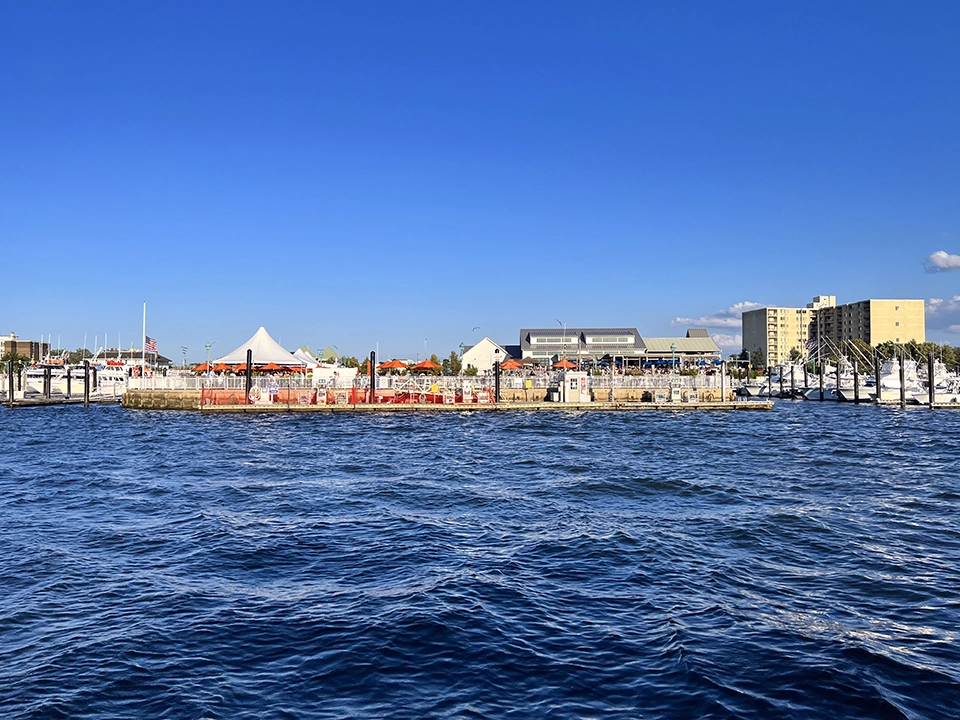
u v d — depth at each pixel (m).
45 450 47.94
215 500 28.56
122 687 11.95
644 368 144.75
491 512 26.23
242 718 10.95
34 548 20.83
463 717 10.94
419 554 20.22
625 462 40.47
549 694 11.69
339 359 170.88
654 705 11.30
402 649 13.42
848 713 11.02
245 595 16.64
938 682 12.06
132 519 24.89
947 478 34.50
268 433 59.91
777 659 12.95
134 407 93.56
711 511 26.39
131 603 16.06
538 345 177.12
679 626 14.59
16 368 134.88
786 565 19.14
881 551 20.55
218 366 96.38
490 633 14.21
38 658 13.09
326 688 11.93
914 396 107.06
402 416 79.38
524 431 62.00
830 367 162.75
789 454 44.78
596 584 17.42
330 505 27.48
